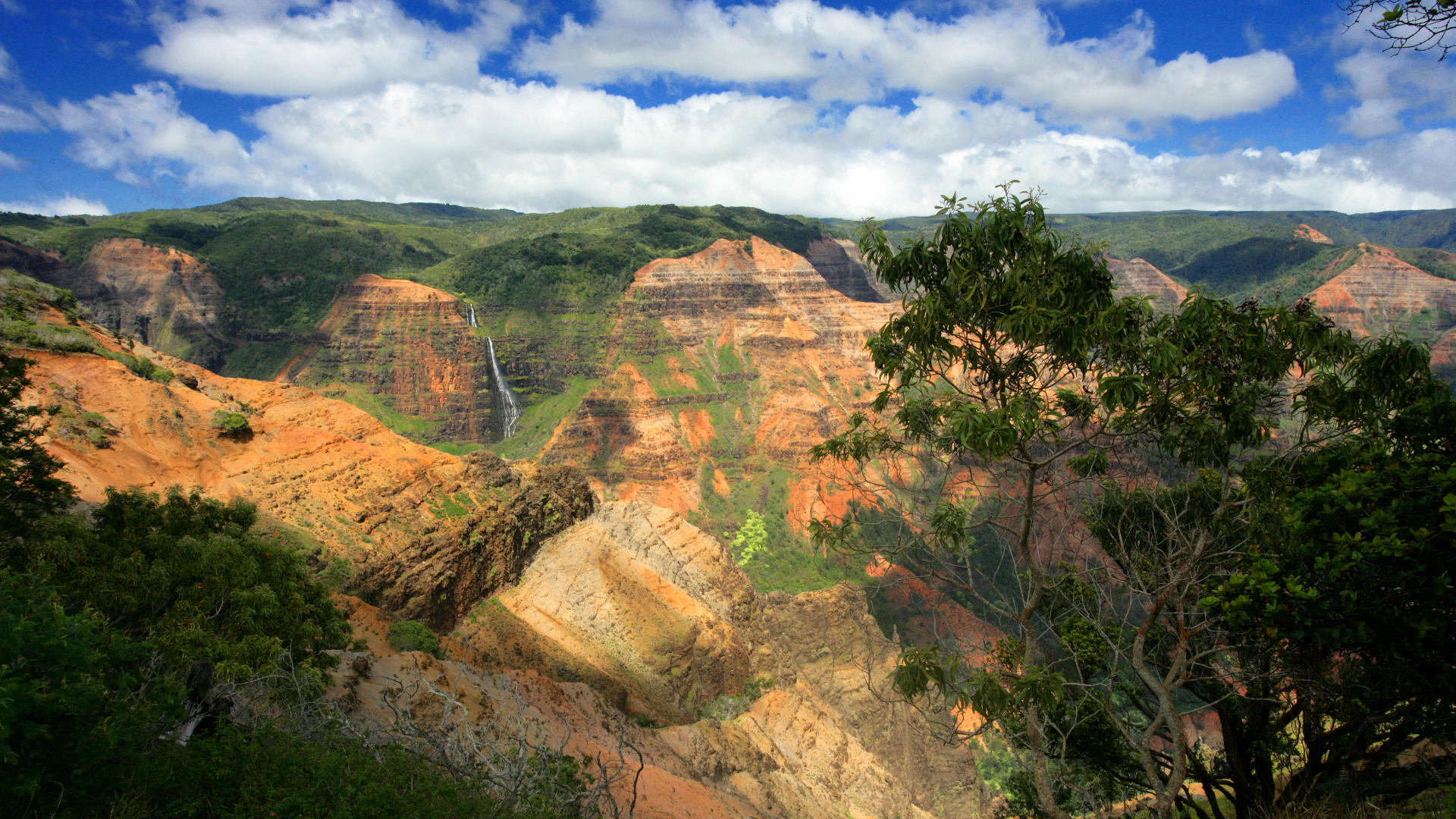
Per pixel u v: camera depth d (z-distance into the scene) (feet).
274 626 73.26
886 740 240.73
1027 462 44.65
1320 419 49.24
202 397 170.71
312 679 59.82
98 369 152.97
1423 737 52.13
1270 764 64.39
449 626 166.81
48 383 144.46
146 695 40.29
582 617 192.34
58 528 68.54
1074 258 43.19
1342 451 50.80
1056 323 41.04
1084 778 70.54
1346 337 47.16
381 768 37.42
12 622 29.60
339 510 162.09
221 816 31.86
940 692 47.42
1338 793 58.85
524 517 209.36
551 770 48.96
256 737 38.32
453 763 43.75
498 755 47.50
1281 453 52.70
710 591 239.50
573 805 46.14
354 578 147.23
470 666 121.60
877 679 261.24
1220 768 72.95
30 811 27.89
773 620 277.23
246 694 52.19
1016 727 52.70
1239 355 45.24
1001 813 82.28
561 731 104.27
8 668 29.17
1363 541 45.34
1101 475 53.01
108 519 75.97
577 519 233.35
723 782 145.07
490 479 204.95
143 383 156.87
